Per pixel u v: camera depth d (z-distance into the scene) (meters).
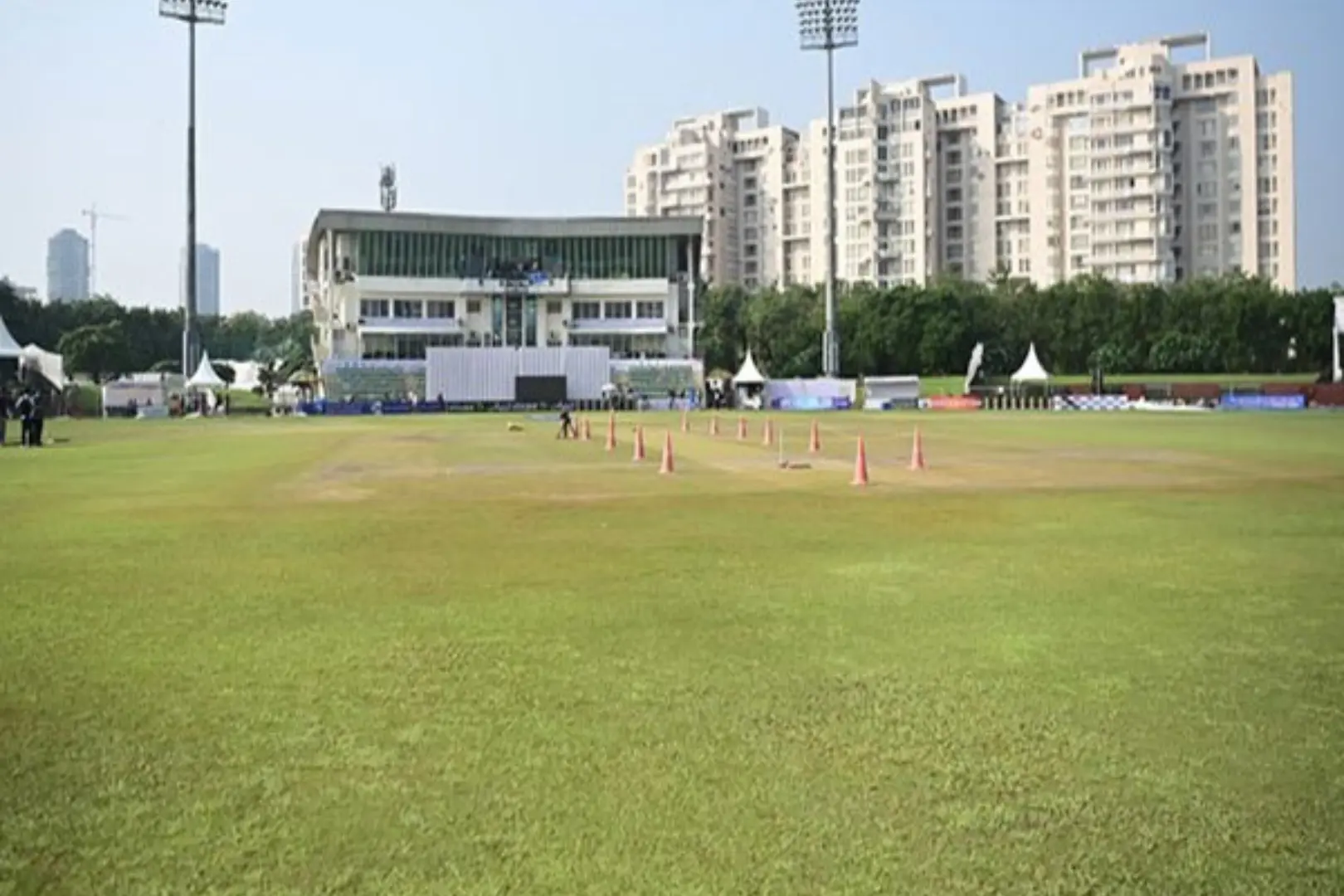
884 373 102.44
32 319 111.19
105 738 5.53
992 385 82.38
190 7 72.19
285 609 8.74
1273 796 4.66
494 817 4.51
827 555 11.33
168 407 69.25
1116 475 20.77
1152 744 5.30
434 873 4.02
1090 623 7.98
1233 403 67.12
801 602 8.88
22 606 8.87
